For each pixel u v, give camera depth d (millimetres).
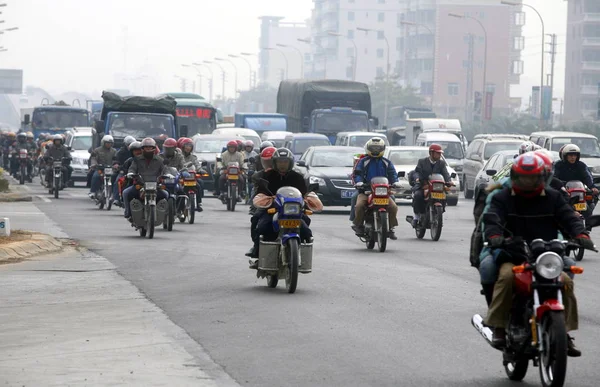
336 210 67938
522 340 17203
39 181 107312
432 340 21703
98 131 81500
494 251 17703
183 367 19016
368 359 19750
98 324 23656
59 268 33906
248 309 25734
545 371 16797
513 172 17438
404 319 24344
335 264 35781
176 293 28500
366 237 41250
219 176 65688
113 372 18609
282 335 22234
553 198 17672
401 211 66438
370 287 29875
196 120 115688
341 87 120750
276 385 17578
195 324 23625
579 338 22047
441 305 26531
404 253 39938
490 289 18047
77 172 91938
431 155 46250
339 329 22969
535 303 16766
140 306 26234
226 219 56906
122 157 55906
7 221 40969
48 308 26000
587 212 39781
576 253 38406
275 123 126812
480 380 18078
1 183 80375
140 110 81562
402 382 17844
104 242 42406
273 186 29281
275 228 28672
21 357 20031
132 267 34312
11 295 28172
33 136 124438
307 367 19000
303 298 27609
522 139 89000
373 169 41625
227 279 31484
